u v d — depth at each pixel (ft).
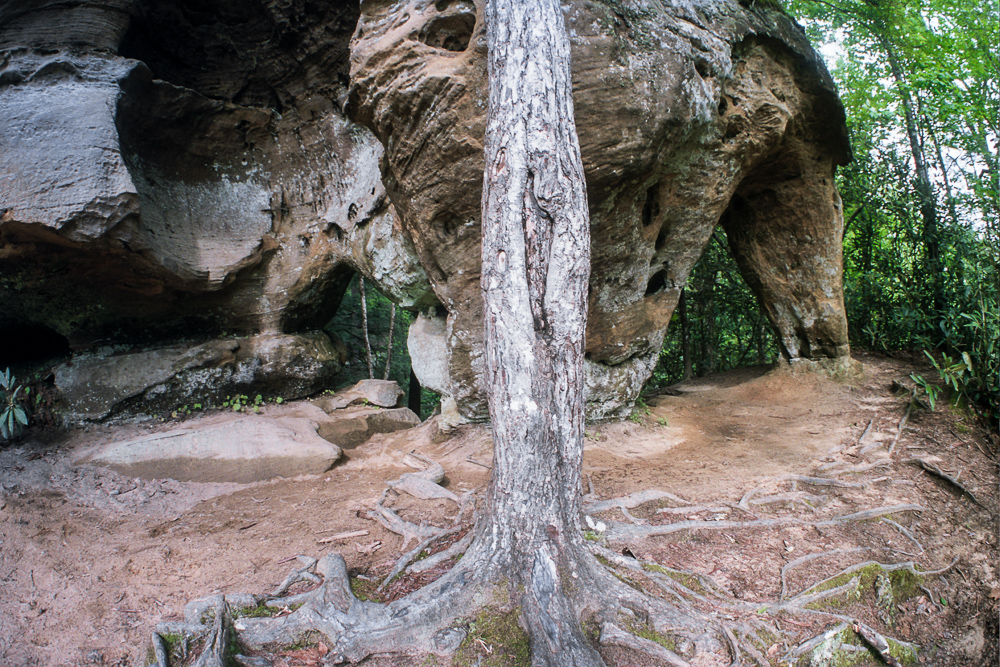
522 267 10.18
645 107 14.84
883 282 28.48
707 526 13.28
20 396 21.71
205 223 23.56
